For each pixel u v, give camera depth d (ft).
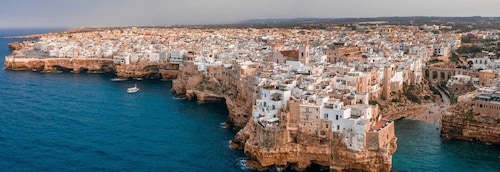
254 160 470.39
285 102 492.54
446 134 562.66
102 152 513.86
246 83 631.56
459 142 547.90
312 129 457.27
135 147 532.32
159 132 595.88
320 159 452.76
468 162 485.97
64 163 478.59
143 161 486.38
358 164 435.12
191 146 535.19
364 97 524.52
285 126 463.42
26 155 501.15
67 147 530.27
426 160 490.08
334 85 606.14
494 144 535.60
